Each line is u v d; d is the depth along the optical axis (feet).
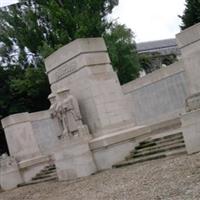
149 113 95.66
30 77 136.67
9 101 139.85
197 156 44.62
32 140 84.28
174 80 89.51
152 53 198.18
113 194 39.50
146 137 62.39
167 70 90.68
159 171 43.11
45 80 137.39
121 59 142.51
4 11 146.92
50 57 68.44
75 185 54.03
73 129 62.13
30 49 144.25
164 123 80.64
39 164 80.59
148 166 48.78
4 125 84.53
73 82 64.90
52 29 141.28
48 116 88.38
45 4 142.72
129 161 56.70
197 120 47.67
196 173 36.83
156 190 35.37
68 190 51.78
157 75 92.84
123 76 143.43
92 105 62.13
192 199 29.40
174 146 53.36
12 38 147.95
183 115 48.47
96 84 62.54
